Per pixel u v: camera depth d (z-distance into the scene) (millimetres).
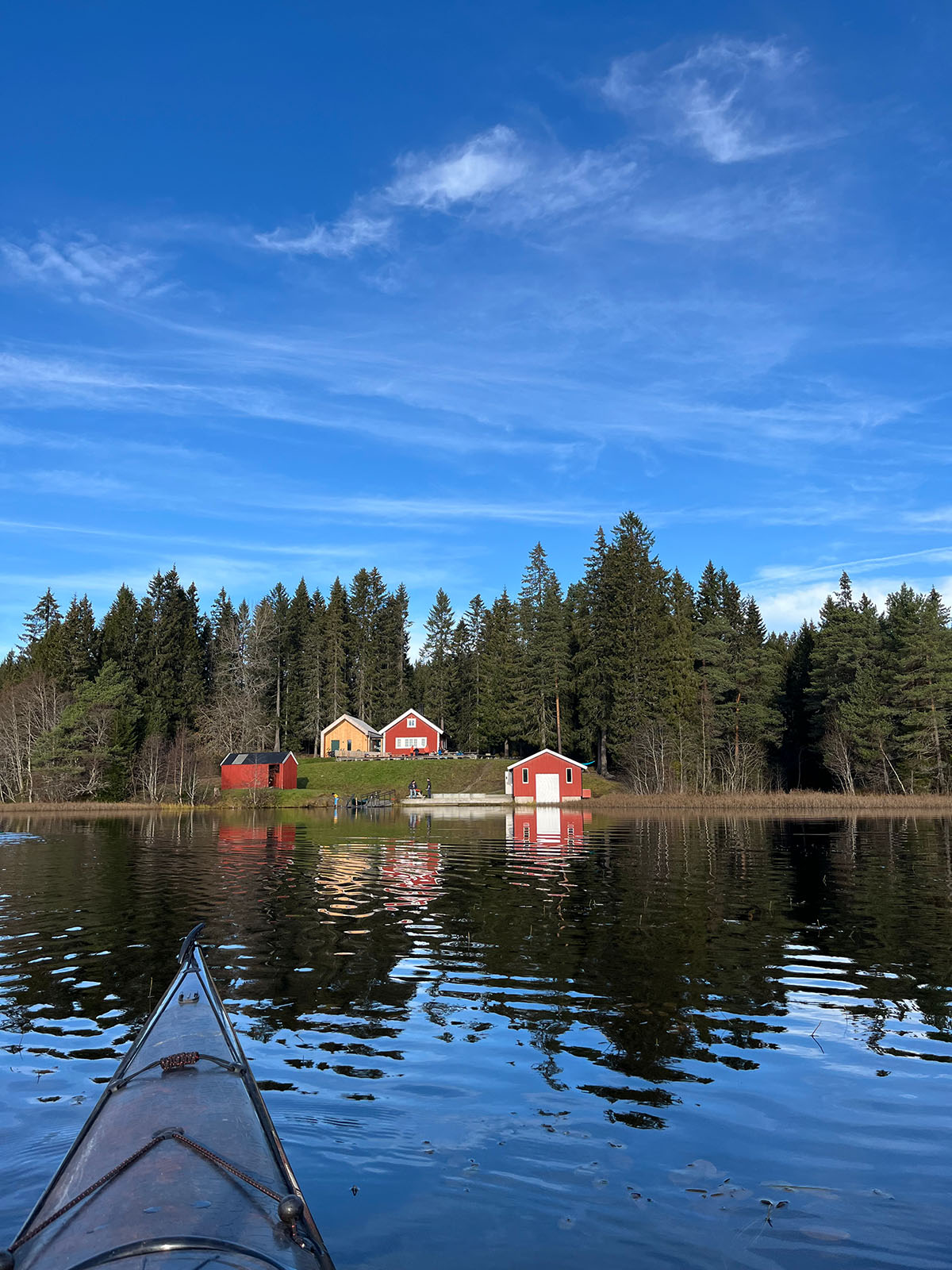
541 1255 4629
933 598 60969
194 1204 4000
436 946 12492
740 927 13820
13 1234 4828
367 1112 6566
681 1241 4820
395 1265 4523
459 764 72188
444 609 109125
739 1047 8133
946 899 16562
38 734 64562
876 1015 9141
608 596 71750
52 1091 7074
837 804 51531
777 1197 5328
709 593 87938
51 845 30672
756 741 69000
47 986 10445
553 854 25688
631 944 12617
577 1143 6066
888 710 57938
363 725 86438
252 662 85125
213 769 74000
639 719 64750
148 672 77125
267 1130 4977
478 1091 7016
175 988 7988
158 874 21453
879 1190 5441
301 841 31578
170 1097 5395
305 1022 8891
